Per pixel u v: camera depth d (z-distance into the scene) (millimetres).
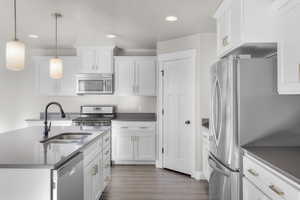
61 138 2754
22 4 2844
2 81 5082
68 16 3260
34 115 5430
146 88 5082
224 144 2166
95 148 2645
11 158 1656
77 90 5016
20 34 4188
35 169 1563
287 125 2025
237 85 2051
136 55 5465
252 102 2027
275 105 2027
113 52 5086
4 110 5156
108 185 3645
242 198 2018
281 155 1718
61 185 1632
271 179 1527
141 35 4188
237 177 2023
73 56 5105
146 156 4836
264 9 2104
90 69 5035
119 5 2863
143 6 2891
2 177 1571
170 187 3570
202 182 3805
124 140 4852
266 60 2027
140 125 4844
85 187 2256
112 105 5391
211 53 3996
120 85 5117
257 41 2100
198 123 4016
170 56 4418
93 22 3514
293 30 1671
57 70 2955
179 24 3572
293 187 1284
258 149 1926
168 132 4496
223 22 2752
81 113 5309
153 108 5418
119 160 4879
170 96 4461
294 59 1658
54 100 5453
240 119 2027
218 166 2277
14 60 2109
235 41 2338
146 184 3699
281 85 1853
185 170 4219
